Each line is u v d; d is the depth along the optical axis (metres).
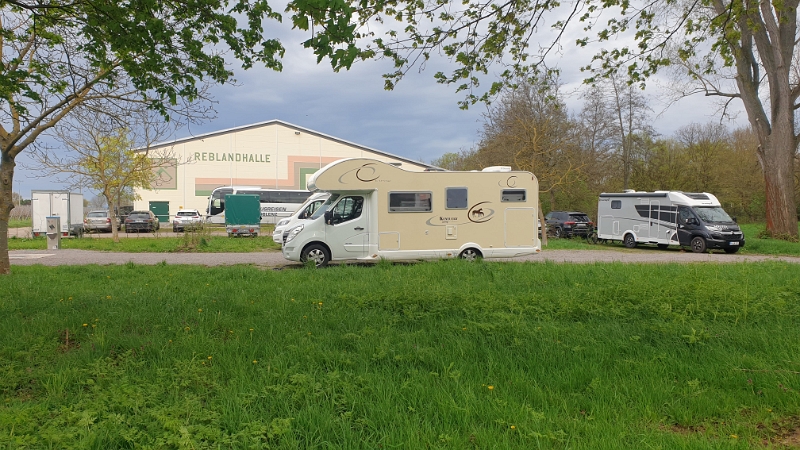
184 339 5.73
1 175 11.70
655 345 5.92
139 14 6.85
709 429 3.82
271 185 52.94
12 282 10.38
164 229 42.16
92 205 53.28
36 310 7.43
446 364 5.10
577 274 11.12
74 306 7.55
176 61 7.85
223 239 25.17
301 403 4.16
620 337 6.01
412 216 14.23
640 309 7.34
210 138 50.88
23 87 7.43
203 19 7.53
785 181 25.69
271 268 14.40
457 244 14.42
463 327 6.30
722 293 8.03
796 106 26.08
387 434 3.65
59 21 8.10
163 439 3.47
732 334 6.11
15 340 5.82
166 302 7.90
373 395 4.32
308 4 4.86
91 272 12.21
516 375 4.79
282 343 5.69
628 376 4.83
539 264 13.09
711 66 8.20
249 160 52.22
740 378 4.78
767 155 26.05
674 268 12.70
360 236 14.18
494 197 14.57
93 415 3.84
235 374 4.75
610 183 40.75
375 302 7.70
